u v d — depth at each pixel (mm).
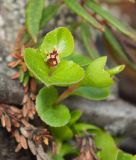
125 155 152
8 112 144
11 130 144
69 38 139
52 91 145
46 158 142
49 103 146
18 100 149
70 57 152
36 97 144
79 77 134
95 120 174
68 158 166
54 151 155
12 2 180
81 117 171
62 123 142
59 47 139
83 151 152
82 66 149
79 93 158
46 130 144
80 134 159
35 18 159
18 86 148
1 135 146
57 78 135
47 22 173
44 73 135
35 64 135
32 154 150
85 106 170
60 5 173
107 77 138
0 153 145
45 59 138
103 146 157
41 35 170
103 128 178
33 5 161
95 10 171
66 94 148
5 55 160
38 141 142
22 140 142
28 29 157
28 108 147
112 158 149
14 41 171
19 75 150
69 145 162
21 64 152
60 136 157
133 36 166
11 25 175
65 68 137
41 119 148
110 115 176
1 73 151
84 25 180
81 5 174
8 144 147
